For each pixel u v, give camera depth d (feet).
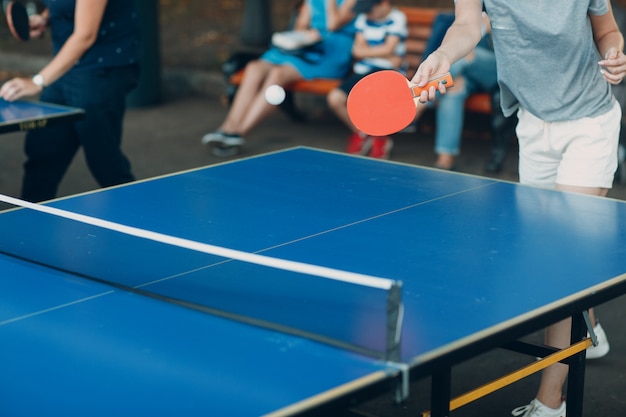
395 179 12.91
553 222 11.00
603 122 12.71
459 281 9.29
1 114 16.30
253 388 7.19
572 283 9.20
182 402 7.02
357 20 26.12
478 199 11.94
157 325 8.36
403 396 7.45
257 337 8.06
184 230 10.96
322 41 27.40
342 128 29.81
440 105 24.64
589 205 11.61
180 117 31.12
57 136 18.31
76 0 17.57
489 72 24.43
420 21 27.55
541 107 12.76
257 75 26.91
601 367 14.92
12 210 11.85
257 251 10.24
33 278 9.55
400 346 7.83
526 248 10.17
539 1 12.12
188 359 7.68
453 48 11.48
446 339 7.96
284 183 12.77
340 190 12.44
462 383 14.44
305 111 31.50
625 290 9.39
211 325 8.34
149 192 12.43
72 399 7.09
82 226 11.17
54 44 18.35
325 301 8.86
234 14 44.96
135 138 28.66
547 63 12.43
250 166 13.60
